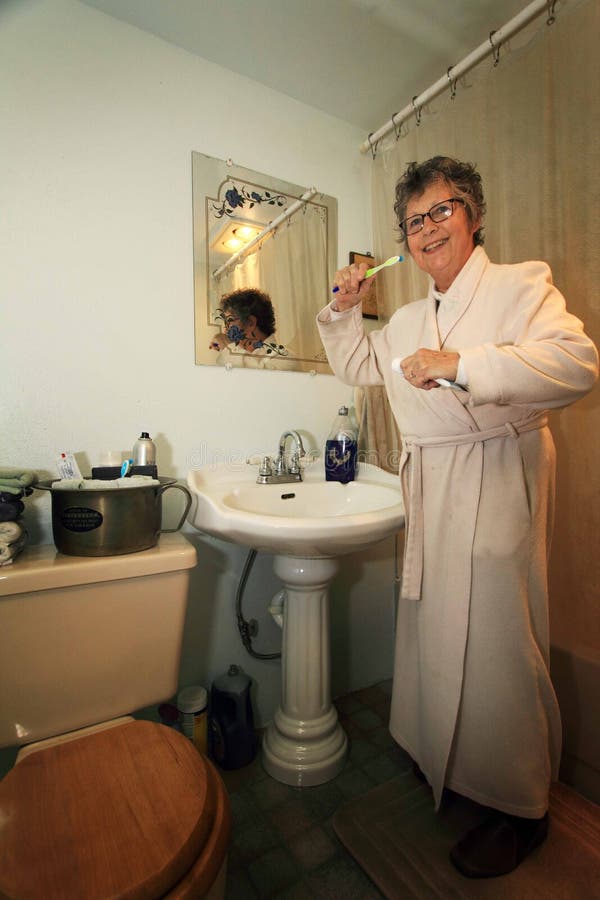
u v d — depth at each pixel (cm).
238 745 116
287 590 118
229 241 129
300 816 102
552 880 83
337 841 95
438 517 91
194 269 123
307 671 116
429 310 94
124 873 47
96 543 86
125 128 113
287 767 111
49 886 45
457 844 89
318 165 146
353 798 107
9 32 100
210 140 125
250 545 96
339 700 148
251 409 133
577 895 80
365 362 112
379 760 119
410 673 105
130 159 113
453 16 115
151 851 50
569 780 106
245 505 114
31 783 59
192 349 123
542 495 86
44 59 103
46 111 103
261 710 133
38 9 103
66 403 106
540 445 87
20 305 101
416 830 95
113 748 66
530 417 85
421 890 82
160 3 108
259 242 134
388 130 144
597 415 104
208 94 125
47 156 103
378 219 153
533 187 112
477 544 84
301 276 142
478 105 121
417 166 93
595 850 88
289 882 86
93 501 86
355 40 121
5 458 100
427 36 120
